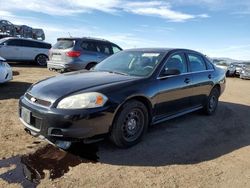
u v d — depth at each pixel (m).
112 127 4.34
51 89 4.34
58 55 11.56
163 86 5.10
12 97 7.80
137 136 4.73
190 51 6.31
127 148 4.60
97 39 11.98
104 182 3.56
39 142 4.63
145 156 4.37
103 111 4.11
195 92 6.12
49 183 3.47
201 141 5.20
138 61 5.48
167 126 5.93
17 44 18.27
